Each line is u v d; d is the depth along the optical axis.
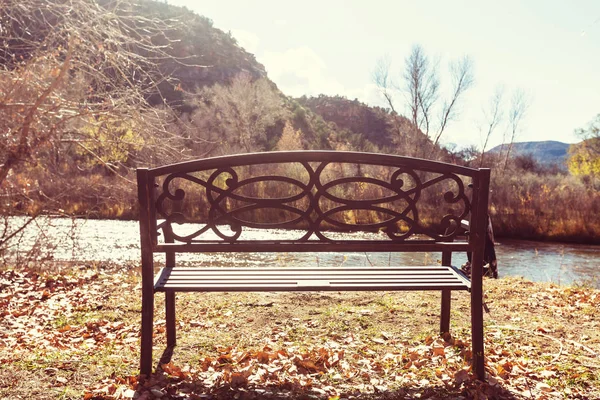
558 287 5.48
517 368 2.78
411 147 33.62
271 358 2.87
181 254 13.84
